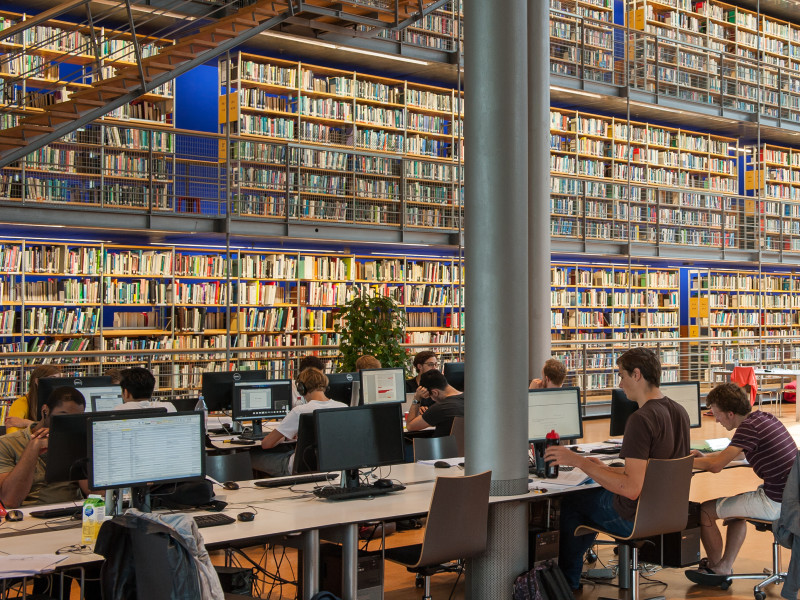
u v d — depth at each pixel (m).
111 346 10.58
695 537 5.15
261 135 11.75
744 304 17.33
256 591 5.02
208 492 4.16
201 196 11.95
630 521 4.52
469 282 4.68
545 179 8.75
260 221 10.97
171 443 3.88
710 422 13.44
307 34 11.52
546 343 8.70
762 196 17.41
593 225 14.94
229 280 10.78
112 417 3.73
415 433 7.82
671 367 15.96
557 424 5.38
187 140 11.98
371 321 10.39
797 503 4.30
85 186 10.31
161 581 2.80
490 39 4.62
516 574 4.54
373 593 4.11
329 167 12.16
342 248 13.02
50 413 4.44
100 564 3.23
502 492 4.53
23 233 10.43
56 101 10.14
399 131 13.14
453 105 13.68
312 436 4.68
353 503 4.29
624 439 4.49
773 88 17.64
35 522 3.90
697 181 16.81
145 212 10.01
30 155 9.80
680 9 16.34
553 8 14.66
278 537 4.06
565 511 4.92
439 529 3.99
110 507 3.75
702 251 15.78
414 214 12.91
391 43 12.44
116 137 10.44
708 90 16.53
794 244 18.05
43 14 7.62
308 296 12.09
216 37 9.09
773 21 17.77
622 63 15.96
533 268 8.69
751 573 5.42
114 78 8.30
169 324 11.09
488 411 4.57
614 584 5.28
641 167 15.88
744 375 13.78
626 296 15.80
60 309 10.28
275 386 7.32
